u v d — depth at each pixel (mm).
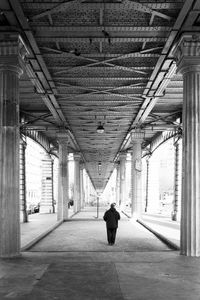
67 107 22062
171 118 26328
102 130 22641
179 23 11070
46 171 42844
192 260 10766
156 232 18391
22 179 27438
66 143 27625
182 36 11422
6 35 11125
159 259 10922
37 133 31922
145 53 13789
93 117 25266
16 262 10445
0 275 8891
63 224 24922
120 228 22000
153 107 23781
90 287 7859
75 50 13164
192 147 11586
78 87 17688
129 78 16734
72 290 7629
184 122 11805
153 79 16625
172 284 8109
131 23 11500
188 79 11719
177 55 12289
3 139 11336
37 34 12016
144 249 13828
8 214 11227
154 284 8102
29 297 7133
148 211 43156
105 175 86188
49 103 20531
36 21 11195
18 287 7844
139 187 27750
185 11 10250
